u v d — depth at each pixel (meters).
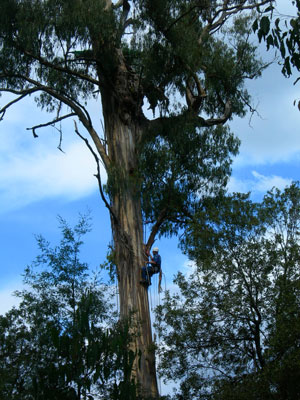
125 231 22.05
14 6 20.47
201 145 24.30
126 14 23.20
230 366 18.48
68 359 13.38
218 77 24.36
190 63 22.02
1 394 14.21
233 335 18.78
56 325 16.44
